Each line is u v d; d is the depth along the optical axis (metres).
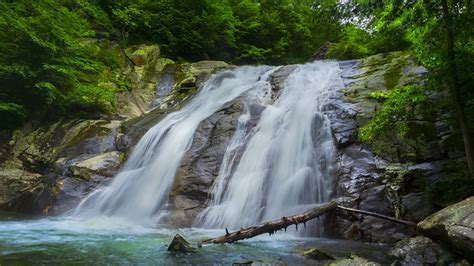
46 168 10.45
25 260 4.44
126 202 8.82
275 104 11.02
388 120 6.72
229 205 7.85
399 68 10.45
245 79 14.23
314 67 13.44
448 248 4.79
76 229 6.90
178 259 4.65
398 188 6.56
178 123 10.91
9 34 11.25
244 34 21.33
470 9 5.38
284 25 22.34
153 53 17.09
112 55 15.30
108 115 13.12
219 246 5.47
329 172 7.54
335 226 6.47
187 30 18.78
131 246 5.38
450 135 7.27
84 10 16.03
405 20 6.16
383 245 5.75
